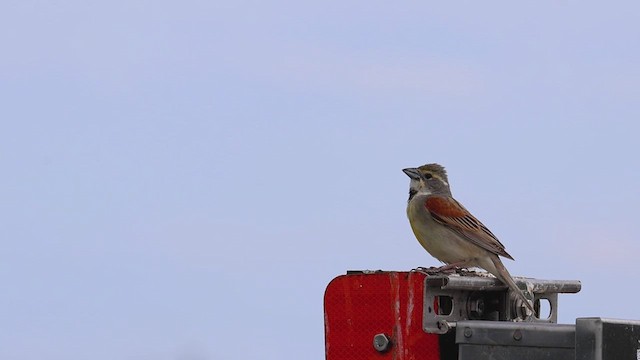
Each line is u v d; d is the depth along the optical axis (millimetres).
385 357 10562
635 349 9180
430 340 10477
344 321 10781
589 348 9000
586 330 9031
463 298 11242
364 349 10672
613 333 9039
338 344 10797
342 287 10812
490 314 11781
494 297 11836
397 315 10523
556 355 9422
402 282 10523
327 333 10875
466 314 11289
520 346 9586
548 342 9445
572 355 9328
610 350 9016
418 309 10445
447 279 10461
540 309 13133
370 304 10672
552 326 9453
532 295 12383
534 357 9523
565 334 9359
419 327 10438
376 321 10633
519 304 11945
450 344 10664
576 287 13281
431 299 10469
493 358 9719
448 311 11273
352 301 10766
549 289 12820
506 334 9664
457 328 9922
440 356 10516
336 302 10844
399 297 10531
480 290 11430
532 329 9531
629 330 9148
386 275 10602
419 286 10445
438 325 10422
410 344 10445
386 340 10523
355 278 10758
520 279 12391
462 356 9883
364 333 10680
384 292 10609
